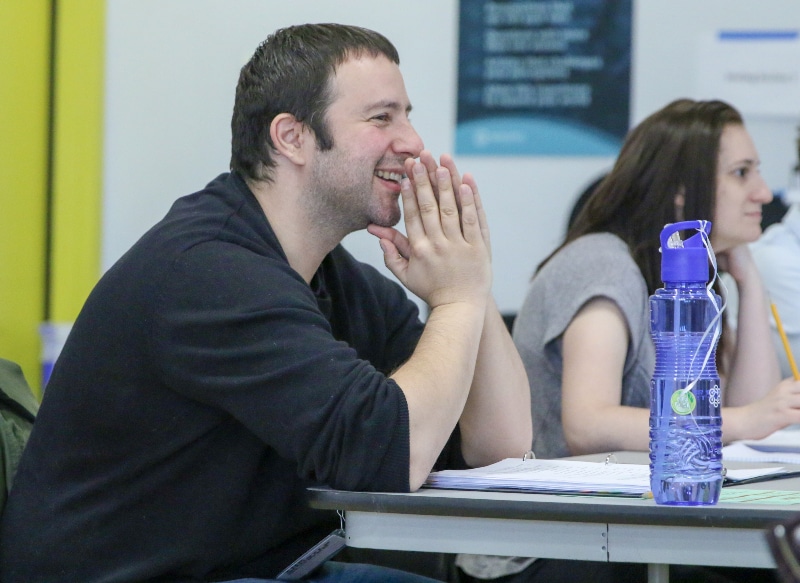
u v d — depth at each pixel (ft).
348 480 11.96
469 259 14.34
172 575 13.21
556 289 20.66
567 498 11.07
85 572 13.12
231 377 12.51
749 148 21.77
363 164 14.58
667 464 10.96
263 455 13.47
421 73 34.32
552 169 33.83
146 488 13.19
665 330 11.46
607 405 19.03
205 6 34.88
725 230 21.83
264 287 12.78
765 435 18.38
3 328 33.55
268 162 14.73
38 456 13.69
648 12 33.27
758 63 32.78
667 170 21.17
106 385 13.26
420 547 11.30
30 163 34.12
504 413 15.89
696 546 10.39
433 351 13.37
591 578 16.15
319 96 14.53
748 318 23.54
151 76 35.09
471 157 34.22
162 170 35.19
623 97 33.45
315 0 34.53
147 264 13.19
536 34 33.71
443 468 16.11
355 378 12.15
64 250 34.63
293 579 12.60
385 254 14.98
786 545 6.21
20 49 33.63
